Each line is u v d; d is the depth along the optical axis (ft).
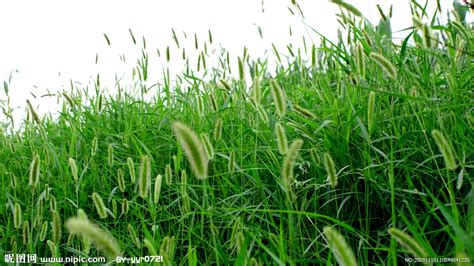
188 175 11.61
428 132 9.00
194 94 14.90
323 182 9.11
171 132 13.08
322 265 7.50
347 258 4.31
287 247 8.04
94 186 11.71
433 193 8.61
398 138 8.90
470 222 5.57
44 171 12.00
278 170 9.87
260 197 9.94
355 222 8.96
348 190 9.21
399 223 7.98
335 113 10.01
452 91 8.57
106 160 12.76
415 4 10.43
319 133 9.99
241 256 5.41
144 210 10.91
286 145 7.02
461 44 9.46
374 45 12.20
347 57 11.36
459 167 8.34
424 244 5.40
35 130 16.75
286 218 8.92
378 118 9.86
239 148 10.69
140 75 15.46
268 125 11.39
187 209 8.52
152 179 11.32
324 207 9.18
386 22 12.17
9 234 10.59
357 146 9.29
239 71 10.11
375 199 8.96
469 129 8.05
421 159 9.05
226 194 10.32
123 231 9.99
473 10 10.80
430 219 7.97
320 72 13.14
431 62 10.78
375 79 10.80
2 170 12.44
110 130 14.65
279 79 13.82
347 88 10.53
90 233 4.22
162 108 14.57
